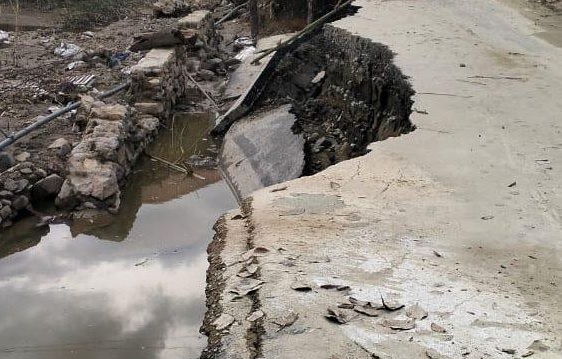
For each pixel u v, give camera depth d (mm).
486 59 10172
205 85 15008
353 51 11531
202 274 7230
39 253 8008
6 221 8664
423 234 5117
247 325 4020
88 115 11133
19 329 6191
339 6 13414
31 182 9234
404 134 7418
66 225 8781
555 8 14617
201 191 10062
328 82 12547
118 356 5621
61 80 14016
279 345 3754
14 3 22344
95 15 21250
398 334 3846
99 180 9250
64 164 9906
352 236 5094
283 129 11289
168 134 12344
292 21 17781
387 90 9969
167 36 13961
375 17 13203
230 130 12141
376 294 4266
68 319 6348
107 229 8688
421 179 6141
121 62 15680
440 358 3613
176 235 8453
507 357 3641
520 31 12266
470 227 5219
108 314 6438
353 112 11039
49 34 18672
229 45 18562
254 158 10656
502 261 4711
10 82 13773
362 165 6543
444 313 4070
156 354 5602
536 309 4121
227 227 5539
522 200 5672
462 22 12922
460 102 8211
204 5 23547
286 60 13016
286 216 5496
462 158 6574
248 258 4828
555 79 9156
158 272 7336
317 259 4730
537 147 6816
